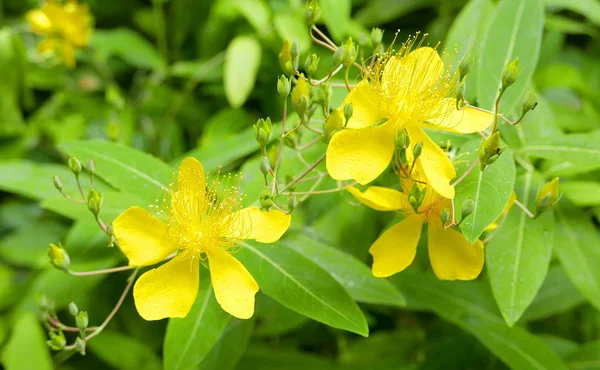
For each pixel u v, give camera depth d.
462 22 0.47
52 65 0.63
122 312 0.53
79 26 0.58
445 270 0.41
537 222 0.43
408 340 0.51
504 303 0.42
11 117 0.60
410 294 0.47
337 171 0.40
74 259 0.47
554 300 0.49
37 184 0.47
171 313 0.40
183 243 0.40
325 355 0.54
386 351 0.51
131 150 0.45
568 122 0.52
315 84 0.41
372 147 0.40
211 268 0.40
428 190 0.41
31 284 0.53
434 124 0.41
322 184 0.46
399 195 0.42
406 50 0.42
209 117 0.59
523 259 0.43
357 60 0.50
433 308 0.47
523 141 0.45
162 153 0.57
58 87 0.64
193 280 0.40
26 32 0.67
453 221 0.40
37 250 0.54
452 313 0.46
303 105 0.41
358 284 0.43
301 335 0.52
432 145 0.40
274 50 0.56
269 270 0.42
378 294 0.43
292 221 0.46
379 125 0.41
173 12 0.64
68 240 0.47
